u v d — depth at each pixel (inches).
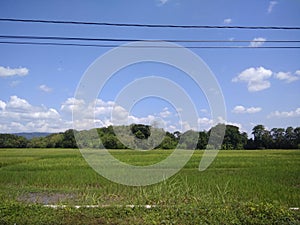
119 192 507.8
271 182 614.5
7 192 518.6
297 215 359.3
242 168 881.5
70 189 565.3
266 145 1850.4
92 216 358.9
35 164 954.1
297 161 1072.2
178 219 346.0
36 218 347.6
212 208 370.3
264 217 349.1
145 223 339.6
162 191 451.8
